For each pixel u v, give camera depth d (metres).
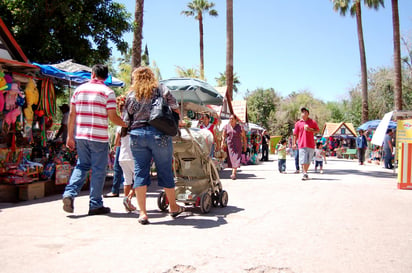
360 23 29.64
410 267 2.98
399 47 24.09
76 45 13.98
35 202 6.14
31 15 12.40
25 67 7.07
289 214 5.12
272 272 2.84
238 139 10.09
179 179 5.50
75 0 13.20
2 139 6.79
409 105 34.47
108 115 5.02
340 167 15.73
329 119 55.81
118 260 3.04
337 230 4.18
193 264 2.97
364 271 2.88
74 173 5.08
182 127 5.10
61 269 2.83
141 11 14.70
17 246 3.44
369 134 24.72
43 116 7.98
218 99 11.70
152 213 5.22
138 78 4.56
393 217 4.94
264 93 55.59
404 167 7.94
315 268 2.93
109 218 4.79
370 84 38.75
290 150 27.22
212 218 4.85
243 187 8.20
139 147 4.50
